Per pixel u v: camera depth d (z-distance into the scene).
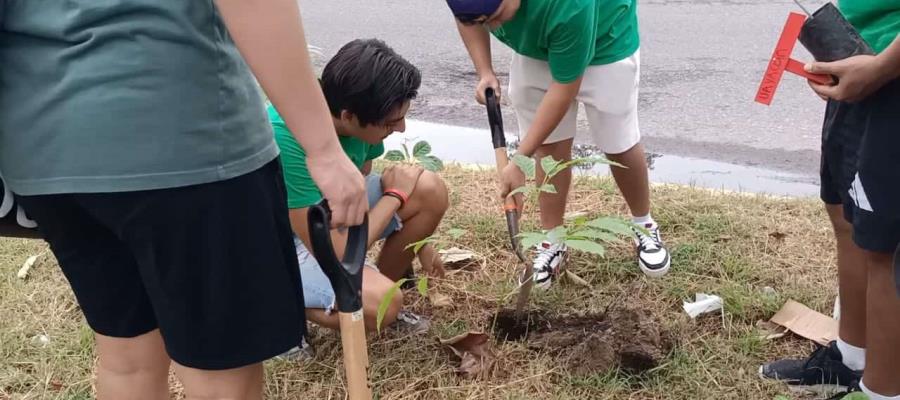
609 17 2.73
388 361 2.57
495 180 3.81
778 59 2.02
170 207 1.46
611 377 2.47
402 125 2.48
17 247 3.26
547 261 2.93
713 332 2.67
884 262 1.99
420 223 2.71
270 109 2.45
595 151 4.23
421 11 7.28
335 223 1.55
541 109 2.63
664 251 3.00
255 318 1.60
